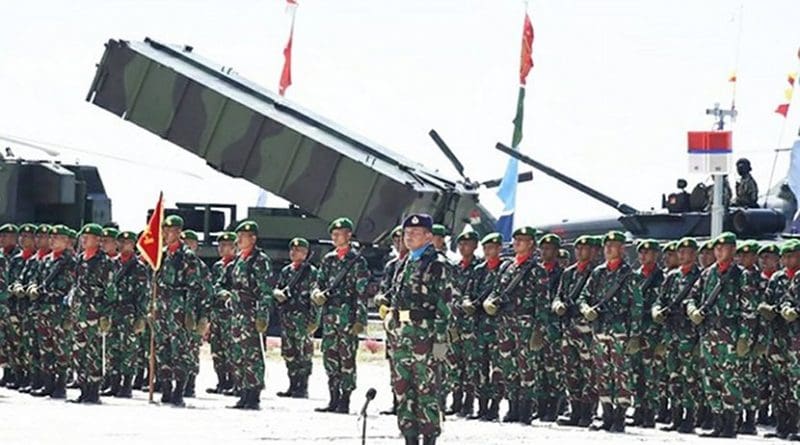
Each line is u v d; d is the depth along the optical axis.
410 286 19.39
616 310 25.50
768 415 28.22
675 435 25.44
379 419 25.81
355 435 22.16
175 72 48.31
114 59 48.72
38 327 28.86
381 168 47.38
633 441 23.50
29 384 30.06
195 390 31.09
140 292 28.86
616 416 25.62
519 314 26.81
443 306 19.31
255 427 23.22
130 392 29.34
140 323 28.89
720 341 25.38
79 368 27.55
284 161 48.16
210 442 20.58
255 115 48.12
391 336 19.55
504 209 53.56
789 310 25.38
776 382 25.98
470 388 27.83
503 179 53.94
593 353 25.86
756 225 41.03
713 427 25.89
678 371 26.58
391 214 47.16
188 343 28.27
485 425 26.00
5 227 30.25
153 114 48.75
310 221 50.34
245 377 27.84
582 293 25.91
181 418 24.47
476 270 27.70
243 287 28.02
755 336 25.69
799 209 42.81
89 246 27.53
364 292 27.73
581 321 26.25
